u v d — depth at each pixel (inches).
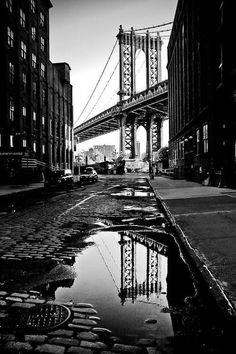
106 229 284.4
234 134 627.8
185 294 130.7
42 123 1668.3
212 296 116.8
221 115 704.4
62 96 2155.5
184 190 643.5
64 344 94.5
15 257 196.5
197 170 965.8
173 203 416.5
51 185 923.4
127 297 129.6
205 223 259.6
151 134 4606.3
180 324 104.8
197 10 964.6
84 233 269.0
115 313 115.0
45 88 1731.1
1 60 1246.3
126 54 5014.8
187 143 1170.0
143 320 108.7
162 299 126.3
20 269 172.4
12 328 105.7
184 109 1250.6
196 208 354.0
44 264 181.3
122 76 4896.7
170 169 1855.3
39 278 157.4
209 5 749.9
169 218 310.3
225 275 134.5
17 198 623.5
